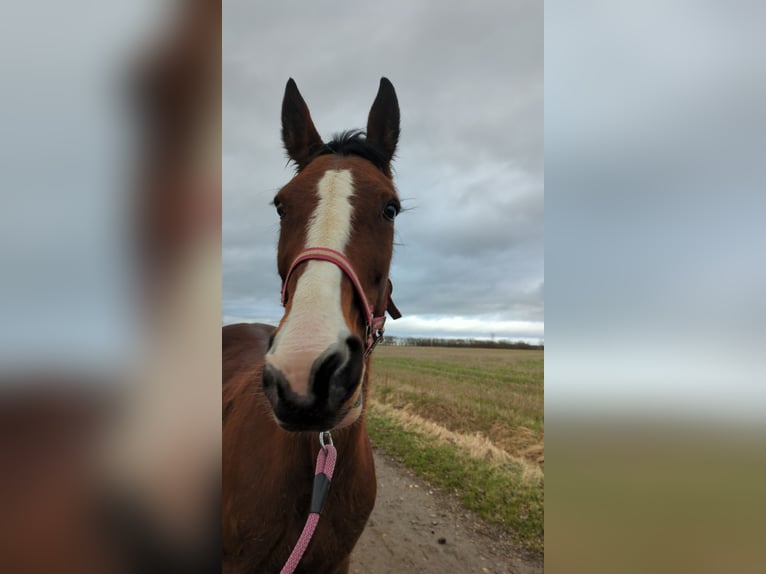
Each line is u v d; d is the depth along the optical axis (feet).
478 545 11.22
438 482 15.05
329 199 5.23
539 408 25.23
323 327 4.12
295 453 5.24
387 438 20.36
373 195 5.46
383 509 13.14
